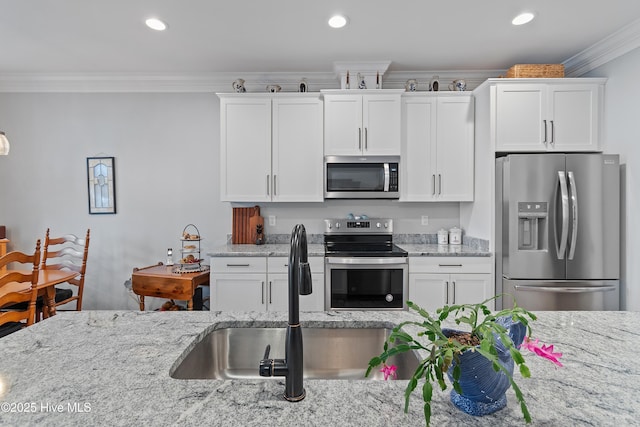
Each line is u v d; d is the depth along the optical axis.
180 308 3.25
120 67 3.17
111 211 3.48
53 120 3.46
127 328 1.14
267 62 3.07
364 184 3.08
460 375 0.63
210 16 2.32
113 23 2.41
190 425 0.63
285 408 0.69
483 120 2.90
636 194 2.51
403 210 3.47
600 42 2.67
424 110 3.08
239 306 2.84
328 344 1.25
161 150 3.48
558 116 2.75
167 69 3.23
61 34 2.56
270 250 2.97
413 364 1.05
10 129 3.45
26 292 2.14
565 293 2.56
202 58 2.98
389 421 0.65
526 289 2.58
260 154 3.11
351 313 1.32
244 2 2.16
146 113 3.46
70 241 3.08
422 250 2.93
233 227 3.43
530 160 2.58
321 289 2.81
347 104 3.04
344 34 2.57
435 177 3.08
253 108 3.10
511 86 2.76
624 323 1.18
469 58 3.00
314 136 3.10
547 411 0.68
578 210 2.55
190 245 3.23
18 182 3.48
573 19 2.37
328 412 0.67
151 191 3.49
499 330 0.63
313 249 3.07
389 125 3.03
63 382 0.78
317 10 2.25
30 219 3.49
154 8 2.23
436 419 0.65
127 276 3.52
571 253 2.54
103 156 3.47
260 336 1.23
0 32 2.53
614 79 2.68
